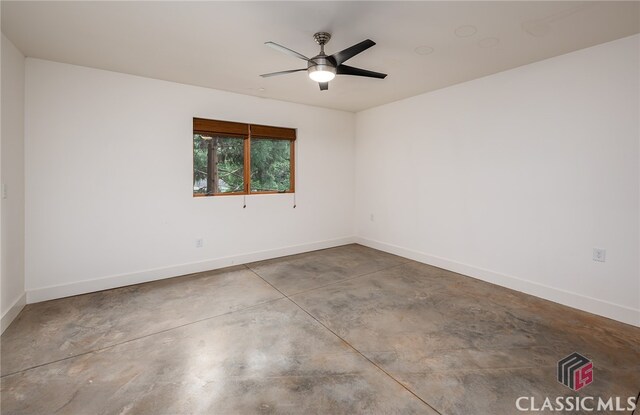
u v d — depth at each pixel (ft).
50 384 6.59
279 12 7.67
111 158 11.92
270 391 6.40
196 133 13.97
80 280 11.51
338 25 8.32
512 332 8.74
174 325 9.17
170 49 9.84
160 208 13.08
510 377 6.82
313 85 13.56
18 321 9.34
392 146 16.90
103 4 7.32
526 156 11.39
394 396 6.26
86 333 8.69
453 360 7.45
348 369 7.12
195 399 6.18
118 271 12.26
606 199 9.59
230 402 6.11
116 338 8.44
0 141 8.71
